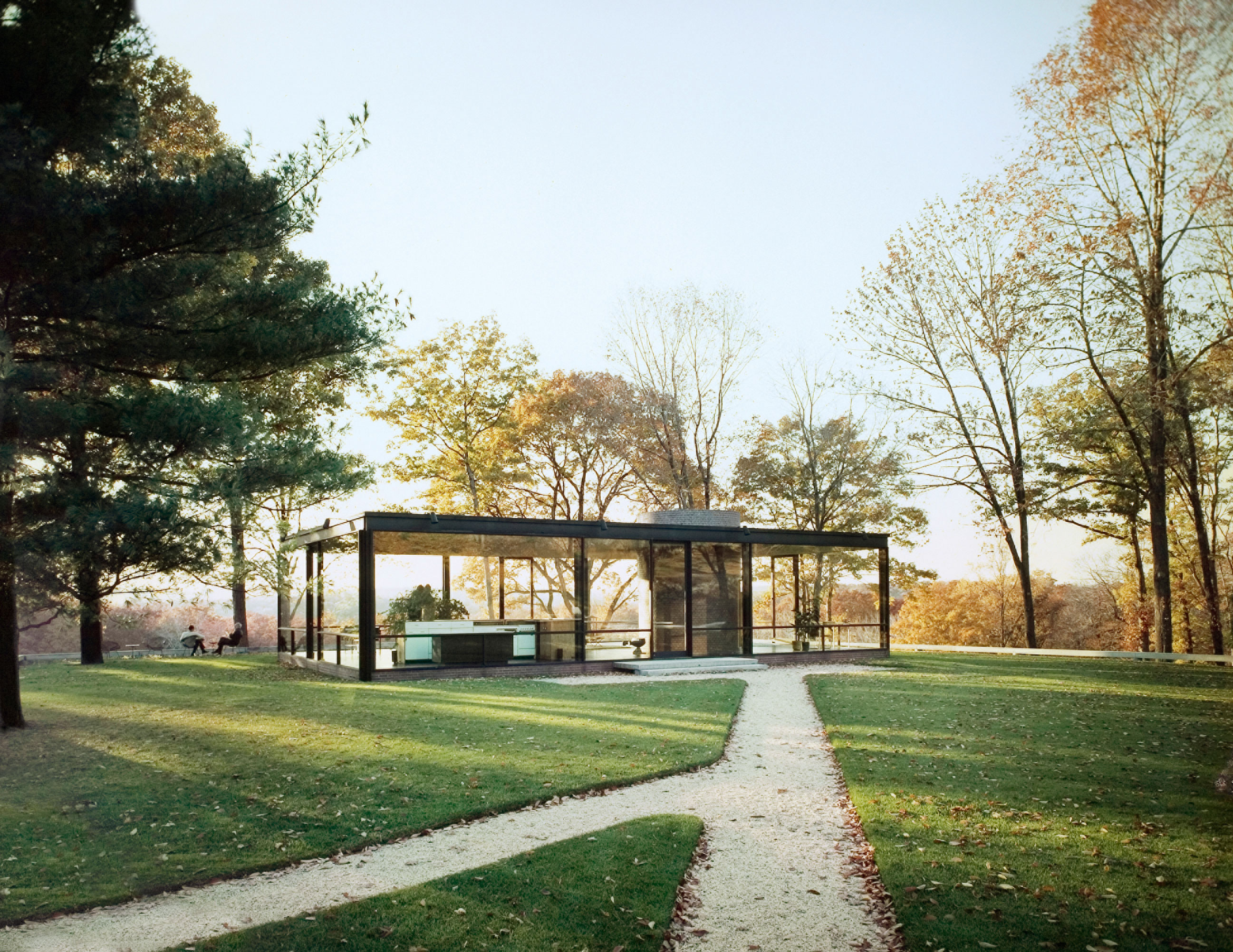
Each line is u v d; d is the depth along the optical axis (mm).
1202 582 28125
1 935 5258
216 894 5953
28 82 10195
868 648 24312
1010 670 20906
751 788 8820
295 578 21406
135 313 11133
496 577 29562
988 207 27656
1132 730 11758
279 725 11891
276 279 14930
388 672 17922
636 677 19094
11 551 10047
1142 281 23328
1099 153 23797
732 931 5383
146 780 8883
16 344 11336
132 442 10789
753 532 22344
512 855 6660
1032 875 6113
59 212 9844
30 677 18891
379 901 5719
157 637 33094
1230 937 5078
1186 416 23922
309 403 23516
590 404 34875
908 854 6590
